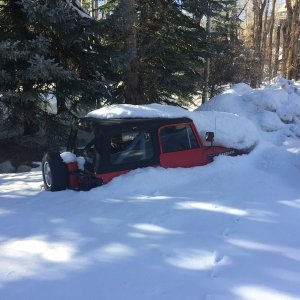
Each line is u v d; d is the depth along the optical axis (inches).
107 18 437.7
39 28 466.6
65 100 476.1
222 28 807.7
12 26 471.5
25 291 136.0
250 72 779.4
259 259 151.3
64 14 411.8
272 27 1371.8
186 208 201.2
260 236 170.2
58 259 156.8
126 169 240.7
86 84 452.8
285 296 127.6
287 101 402.9
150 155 247.0
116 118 257.8
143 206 206.2
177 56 532.7
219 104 418.0
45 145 495.2
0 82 418.3
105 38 475.8
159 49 510.3
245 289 131.9
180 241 167.2
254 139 290.5
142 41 502.9
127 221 189.0
